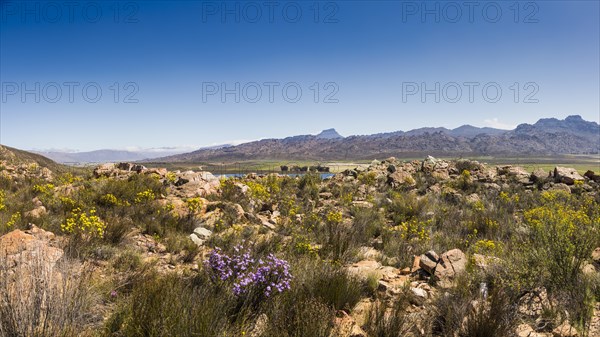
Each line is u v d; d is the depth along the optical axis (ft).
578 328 13.78
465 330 14.30
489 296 17.49
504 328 13.60
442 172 71.46
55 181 59.98
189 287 16.12
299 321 13.19
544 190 56.08
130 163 68.28
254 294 15.80
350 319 15.33
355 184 64.44
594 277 17.54
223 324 12.96
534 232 26.30
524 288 17.06
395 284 20.08
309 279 18.02
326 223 35.63
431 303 16.83
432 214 42.68
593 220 24.47
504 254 23.67
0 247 17.76
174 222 34.37
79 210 33.04
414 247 29.19
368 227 35.35
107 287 16.75
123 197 41.93
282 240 30.04
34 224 29.66
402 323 14.30
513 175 66.90
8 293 12.34
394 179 65.72
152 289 14.53
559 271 17.52
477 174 68.54
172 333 11.92
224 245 28.12
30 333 11.26
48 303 12.10
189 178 54.54
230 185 49.75
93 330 12.98
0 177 57.67
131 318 12.84
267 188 56.18
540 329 14.24
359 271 21.48
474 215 40.11
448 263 21.76
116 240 26.91
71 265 17.21
